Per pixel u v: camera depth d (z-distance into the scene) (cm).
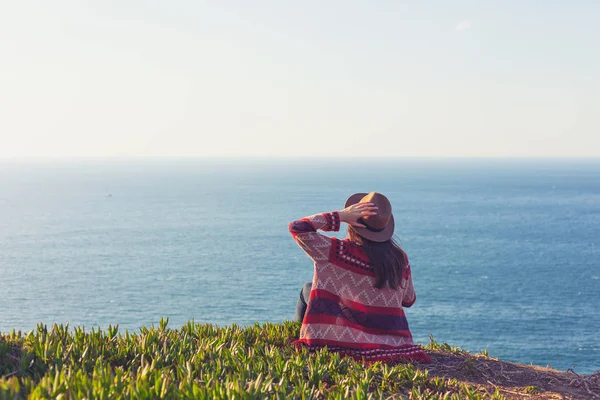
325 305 582
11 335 519
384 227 586
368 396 427
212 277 14325
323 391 461
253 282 13662
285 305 11475
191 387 374
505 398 505
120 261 16862
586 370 8156
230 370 472
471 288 13288
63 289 13275
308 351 582
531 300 12225
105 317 10800
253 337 643
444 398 467
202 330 641
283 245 19400
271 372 472
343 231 15975
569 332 10056
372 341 575
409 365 553
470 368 584
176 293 12662
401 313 601
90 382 361
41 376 423
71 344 491
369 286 578
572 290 13162
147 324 10150
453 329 10169
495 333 9950
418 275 14700
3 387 328
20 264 16588
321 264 581
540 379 576
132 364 482
